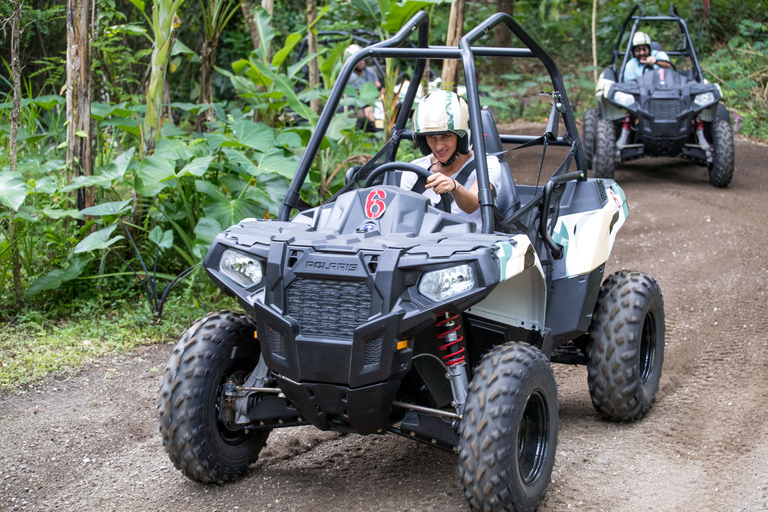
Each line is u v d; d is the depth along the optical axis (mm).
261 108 6695
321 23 12812
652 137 8789
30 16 6918
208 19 7078
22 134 5984
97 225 5422
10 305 5109
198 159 5203
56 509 2867
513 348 2662
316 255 2562
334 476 3102
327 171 6324
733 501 2791
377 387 2512
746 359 4363
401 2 6820
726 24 16062
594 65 14180
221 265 2834
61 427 3609
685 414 3701
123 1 9992
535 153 10922
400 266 2479
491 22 3162
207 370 2850
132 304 5348
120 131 7262
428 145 3260
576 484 2988
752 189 8789
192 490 2977
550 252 3512
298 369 2555
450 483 3018
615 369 3498
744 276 5879
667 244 6848
